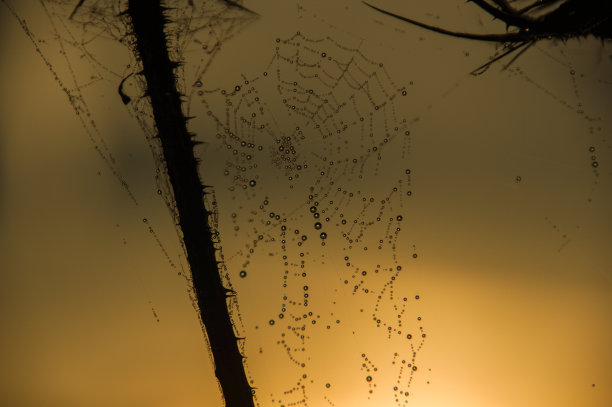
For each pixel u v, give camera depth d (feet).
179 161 2.69
